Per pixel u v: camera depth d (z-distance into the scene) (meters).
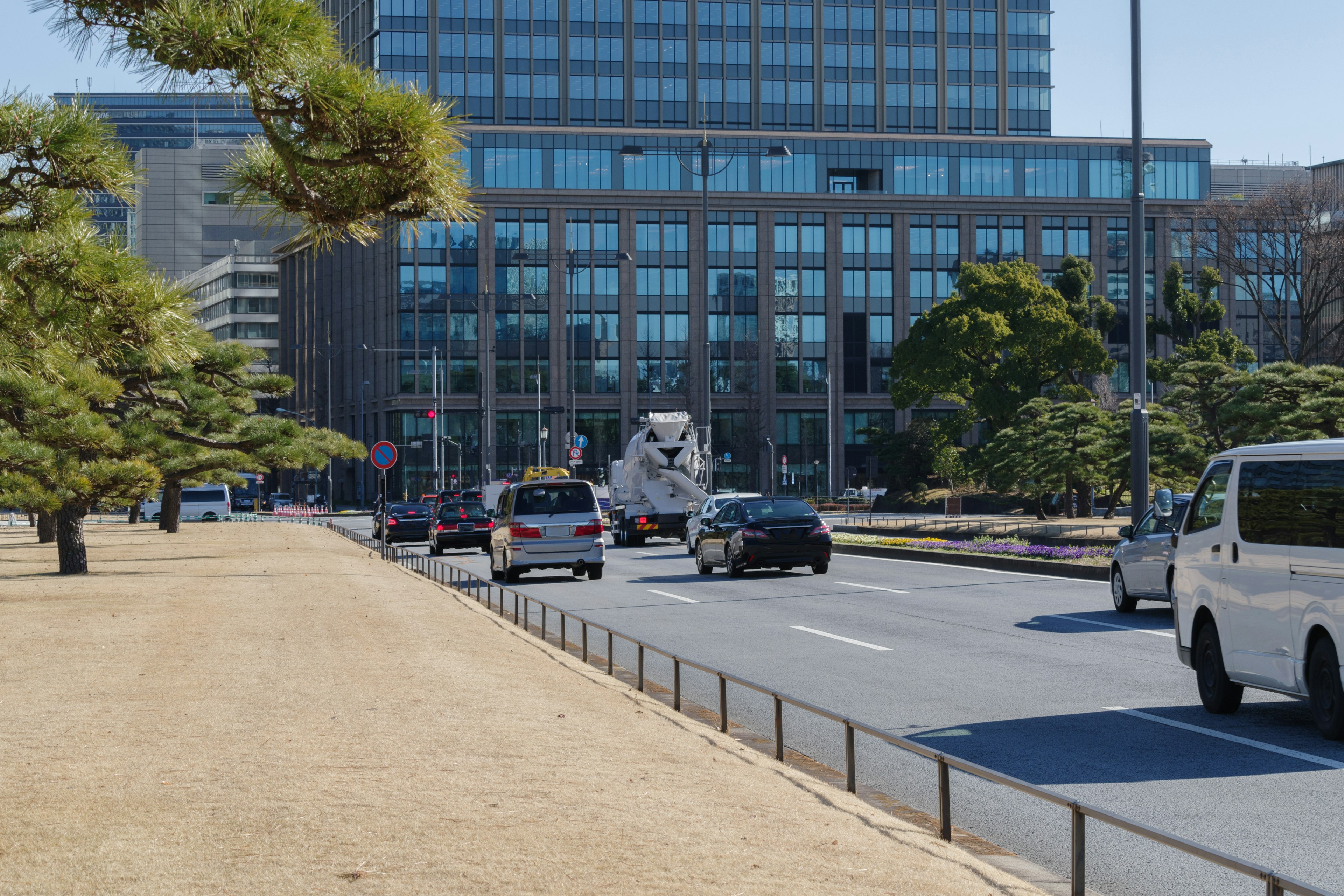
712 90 100.44
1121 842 7.05
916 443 82.94
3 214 9.17
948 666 13.55
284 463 32.09
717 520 27.92
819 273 97.75
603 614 19.67
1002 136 101.00
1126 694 11.71
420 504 48.97
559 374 95.44
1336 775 8.40
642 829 6.33
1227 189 117.38
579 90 98.75
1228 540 10.51
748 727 10.62
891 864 5.79
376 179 7.98
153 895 5.23
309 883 5.38
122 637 15.22
